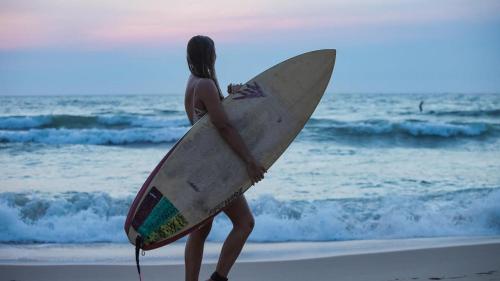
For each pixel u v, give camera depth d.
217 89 3.71
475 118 28.28
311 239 6.83
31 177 11.33
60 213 7.82
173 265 5.36
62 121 22.42
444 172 12.30
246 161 3.60
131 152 15.88
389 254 5.73
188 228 3.56
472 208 7.71
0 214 7.02
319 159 14.20
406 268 5.20
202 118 3.65
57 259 5.76
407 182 10.87
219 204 3.58
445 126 18.98
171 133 17.77
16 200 8.12
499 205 7.68
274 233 6.86
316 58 4.00
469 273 4.99
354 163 13.61
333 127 18.78
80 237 6.80
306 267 5.29
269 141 3.74
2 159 14.06
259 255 5.88
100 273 5.09
